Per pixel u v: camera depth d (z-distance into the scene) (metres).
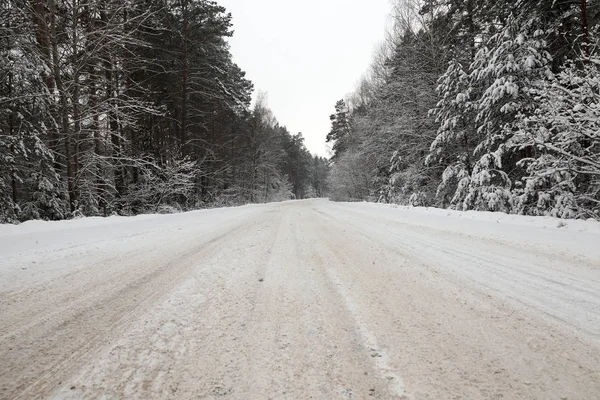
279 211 14.22
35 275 3.60
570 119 7.45
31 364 1.83
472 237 5.63
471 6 13.94
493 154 10.33
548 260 3.96
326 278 3.38
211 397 1.52
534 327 2.22
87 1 10.41
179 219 9.93
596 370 1.70
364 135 22.59
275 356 1.87
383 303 2.68
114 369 1.76
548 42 10.89
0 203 9.97
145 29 15.82
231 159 30.78
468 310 2.52
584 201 8.80
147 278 3.46
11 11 8.91
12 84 9.16
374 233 6.43
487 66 10.69
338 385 1.60
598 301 2.66
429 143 16.53
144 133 19.56
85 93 11.58
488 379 1.64
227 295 2.90
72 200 10.51
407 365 1.77
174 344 2.03
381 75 22.05
